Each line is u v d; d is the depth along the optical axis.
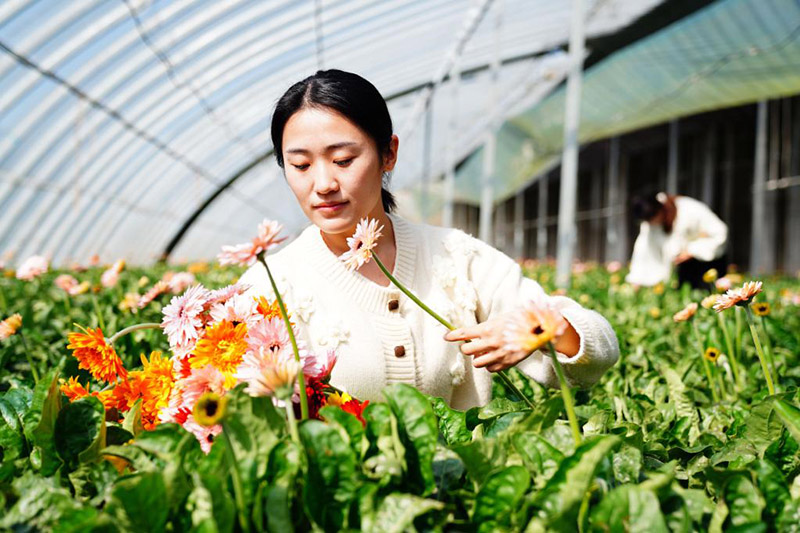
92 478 1.20
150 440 1.10
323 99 1.48
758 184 13.57
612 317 4.50
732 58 12.16
